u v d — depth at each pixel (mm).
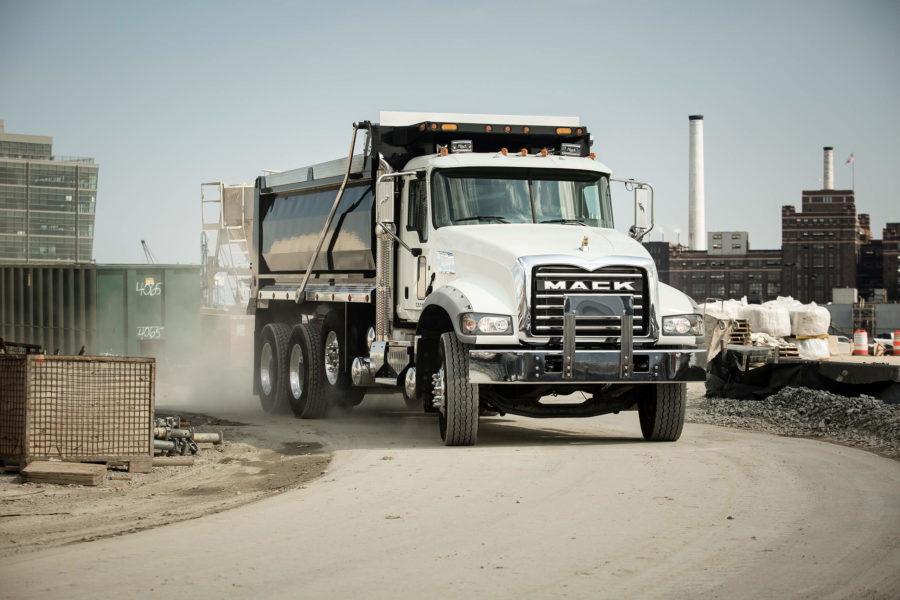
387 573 6523
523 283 11344
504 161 13102
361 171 15344
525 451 11688
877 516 8102
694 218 175500
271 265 19156
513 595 6016
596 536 7480
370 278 15461
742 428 15242
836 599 5910
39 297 26641
